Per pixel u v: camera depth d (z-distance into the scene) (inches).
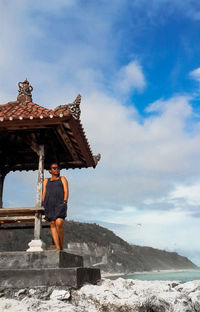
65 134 309.0
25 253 252.4
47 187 287.4
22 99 342.3
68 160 395.9
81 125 306.8
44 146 303.4
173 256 6801.2
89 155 374.6
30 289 237.5
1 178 373.4
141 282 339.0
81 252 3063.5
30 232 2386.8
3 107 322.7
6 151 374.9
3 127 293.1
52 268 243.6
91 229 3917.3
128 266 3393.2
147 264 4202.8
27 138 305.0
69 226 3548.2
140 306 205.3
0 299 229.1
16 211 279.0
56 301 216.2
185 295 235.5
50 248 280.1
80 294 231.5
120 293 232.4
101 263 3065.9
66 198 283.3
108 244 3735.2
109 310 209.9
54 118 278.8
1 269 246.8
